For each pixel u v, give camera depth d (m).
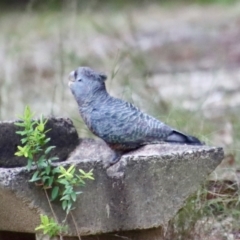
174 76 21.39
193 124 13.07
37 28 30.12
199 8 40.25
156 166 7.85
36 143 7.77
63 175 7.54
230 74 21.98
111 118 8.28
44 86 19.50
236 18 34.38
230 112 16.22
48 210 7.71
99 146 9.16
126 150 8.34
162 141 8.25
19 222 7.85
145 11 39.91
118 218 7.88
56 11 30.27
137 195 7.87
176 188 7.94
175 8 40.88
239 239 9.51
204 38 29.53
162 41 29.50
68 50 20.72
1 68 21.81
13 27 30.00
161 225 8.07
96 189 7.78
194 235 9.37
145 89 15.10
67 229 7.76
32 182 7.62
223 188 10.11
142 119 8.30
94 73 8.45
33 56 25.06
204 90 19.22
